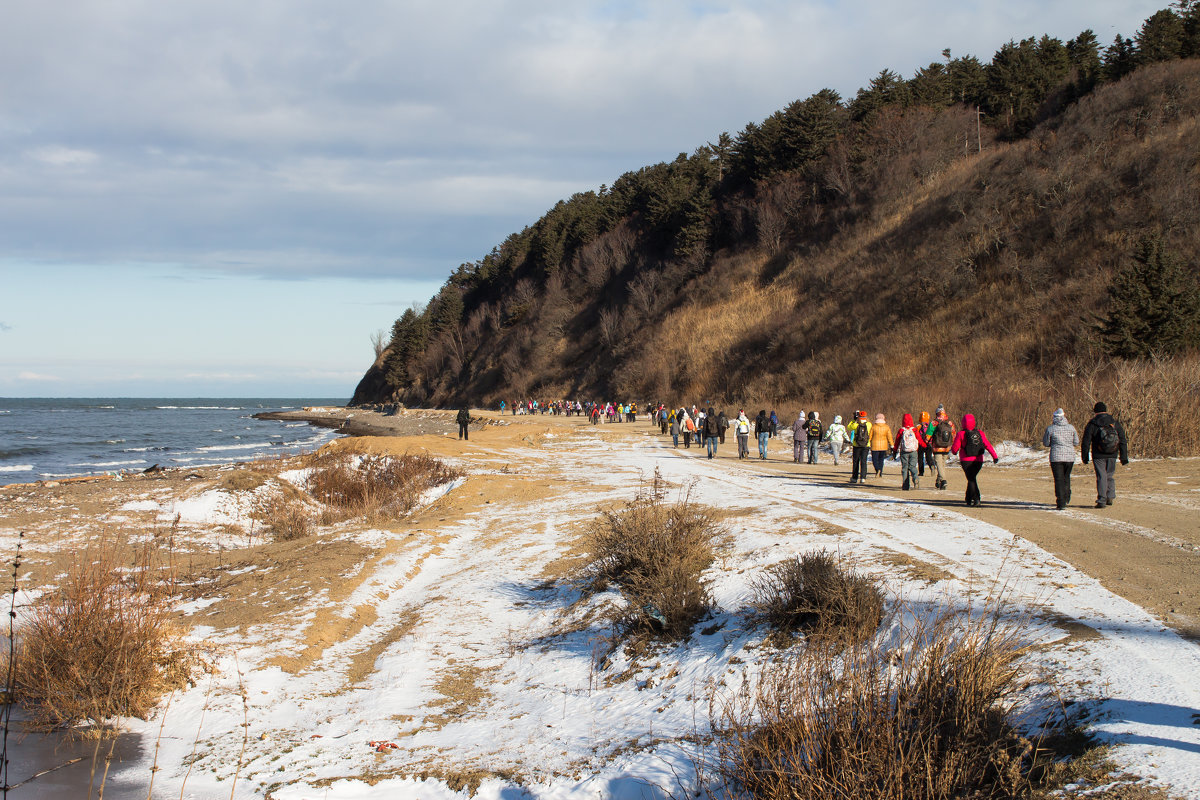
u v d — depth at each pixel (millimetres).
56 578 11719
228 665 8117
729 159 87688
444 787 5340
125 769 5820
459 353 116875
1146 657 5285
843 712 4527
